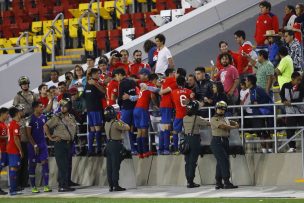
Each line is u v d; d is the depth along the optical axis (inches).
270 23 2426.2
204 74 2175.2
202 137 2123.5
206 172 2127.2
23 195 2164.1
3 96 2861.7
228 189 1980.8
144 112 2187.5
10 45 3412.9
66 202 1873.8
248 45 2289.6
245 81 2161.7
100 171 2300.7
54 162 2425.0
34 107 2223.2
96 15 3257.9
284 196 1785.2
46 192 2208.4
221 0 2706.7
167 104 2165.4
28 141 2208.4
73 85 2410.2
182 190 2020.2
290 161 2027.6
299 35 2404.0
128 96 2202.3
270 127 2076.8
